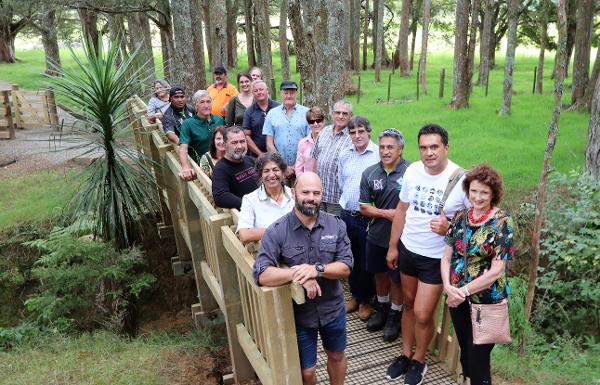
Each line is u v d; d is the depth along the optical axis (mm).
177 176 5703
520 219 7875
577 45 17578
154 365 4707
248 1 26672
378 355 4414
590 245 6523
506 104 17016
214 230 4070
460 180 3482
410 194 3715
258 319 3477
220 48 18016
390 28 43688
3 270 7902
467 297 3314
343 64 7941
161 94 8047
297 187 2938
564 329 6551
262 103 6344
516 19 16359
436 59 39719
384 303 4766
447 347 4199
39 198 9070
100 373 4602
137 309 7691
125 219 7469
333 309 3146
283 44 23016
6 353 5316
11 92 14398
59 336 5832
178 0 12000
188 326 7449
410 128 15508
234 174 4277
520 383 4207
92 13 14508
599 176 8672
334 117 4977
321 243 3014
